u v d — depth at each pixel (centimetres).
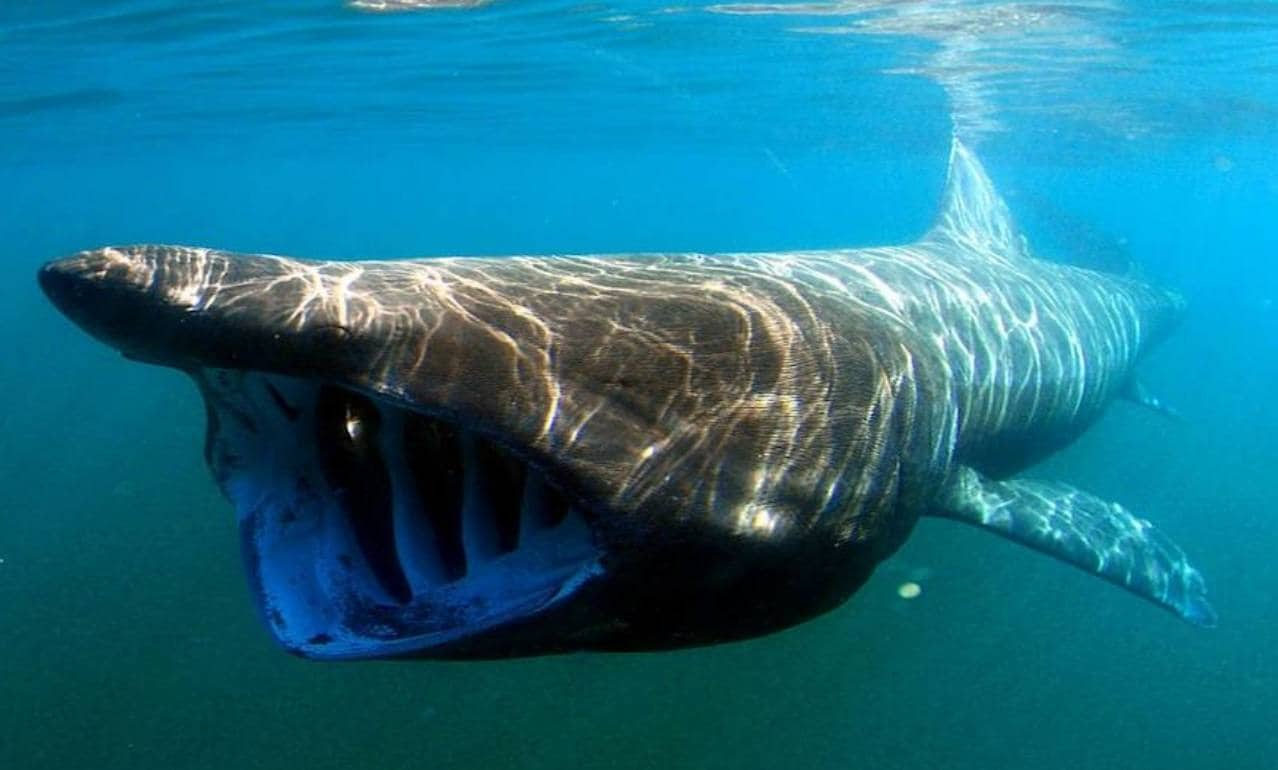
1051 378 589
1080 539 489
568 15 1288
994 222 780
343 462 272
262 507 266
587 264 322
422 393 232
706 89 1922
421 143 3378
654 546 250
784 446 282
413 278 265
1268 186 3934
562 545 254
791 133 2745
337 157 4022
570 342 261
